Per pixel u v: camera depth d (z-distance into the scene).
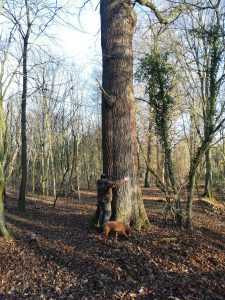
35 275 7.63
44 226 12.17
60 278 7.39
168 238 9.64
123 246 9.05
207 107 12.51
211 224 13.64
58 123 31.20
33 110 31.14
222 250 9.45
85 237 10.09
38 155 29.80
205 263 8.24
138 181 11.07
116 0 10.98
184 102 14.73
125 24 10.98
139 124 21.33
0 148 10.80
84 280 7.19
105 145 10.95
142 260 8.12
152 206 18.14
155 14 11.41
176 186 12.23
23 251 9.21
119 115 10.82
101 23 11.27
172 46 16.09
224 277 7.41
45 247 9.43
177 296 6.29
